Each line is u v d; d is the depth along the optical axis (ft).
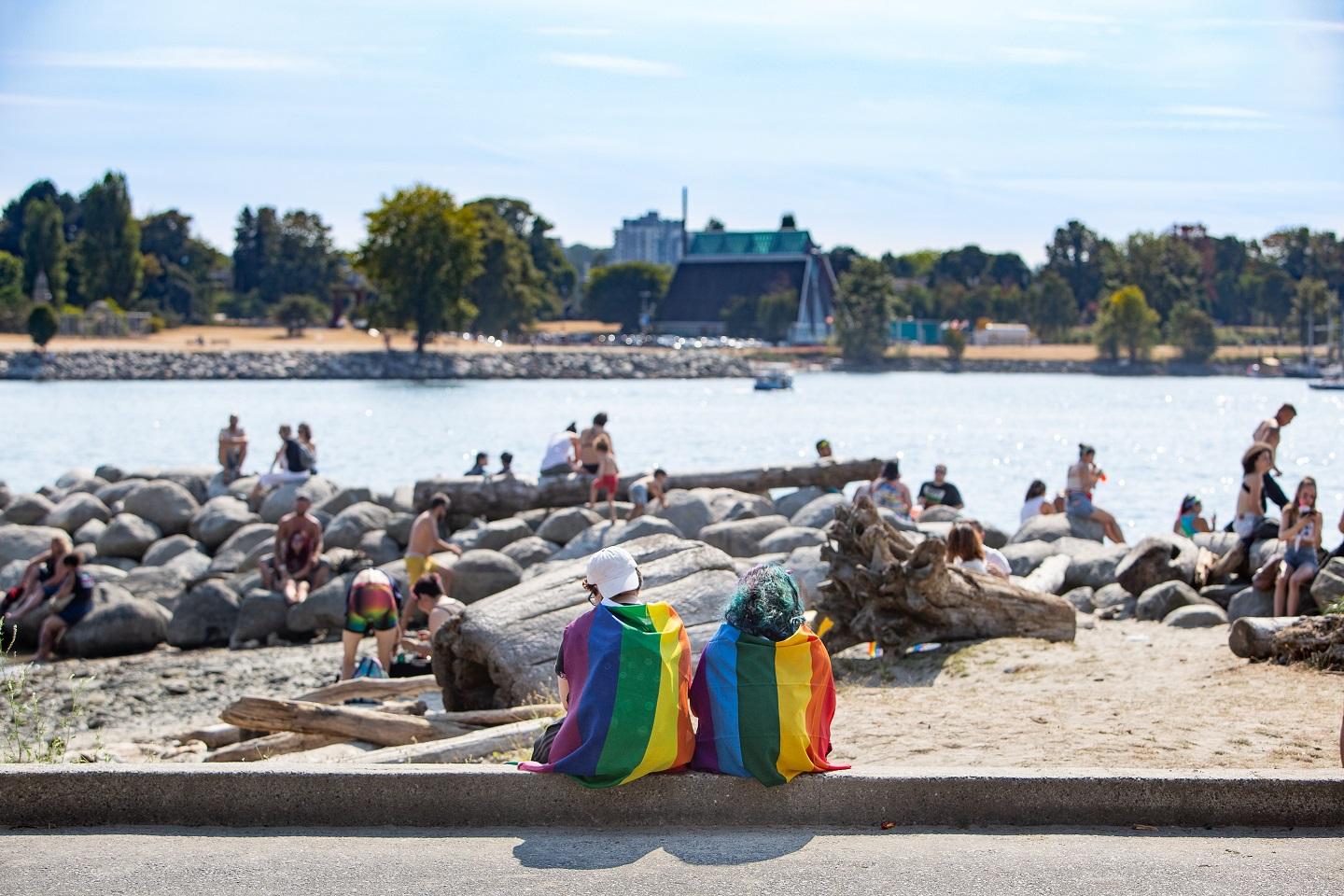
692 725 22.31
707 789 21.77
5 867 19.89
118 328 453.58
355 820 21.81
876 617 41.24
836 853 20.44
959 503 79.05
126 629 56.39
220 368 368.27
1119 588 52.01
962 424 223.51
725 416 237.66
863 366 533.14
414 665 46.57
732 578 40.37
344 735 35.70
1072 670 37.09
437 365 402.52
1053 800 21.77
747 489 82.48
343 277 650.84
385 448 164.55
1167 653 39.24
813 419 231.30
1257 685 33.88
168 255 640.17
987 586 41.29
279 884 19.25
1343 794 21.68
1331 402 311.47
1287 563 45.14
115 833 21.39
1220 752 27.71
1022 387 396.37
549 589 40.52
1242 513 51.72
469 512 77.36
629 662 21.67
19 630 56.44
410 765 22.22
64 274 509.35
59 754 35.70
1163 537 51.44
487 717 35.70
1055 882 19.22
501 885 19.19
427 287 402.31
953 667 38.34
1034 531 67.15
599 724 21.53
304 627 59.16
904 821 21.84
